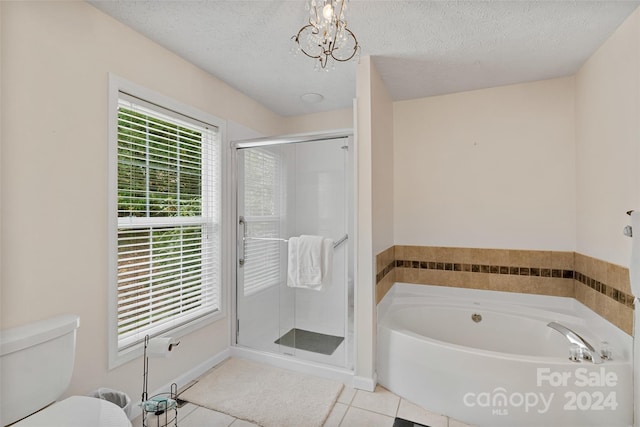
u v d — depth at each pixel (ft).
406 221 9.72
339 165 7.73
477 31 6.09
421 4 5.30
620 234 5.95
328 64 5.22
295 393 6.91
